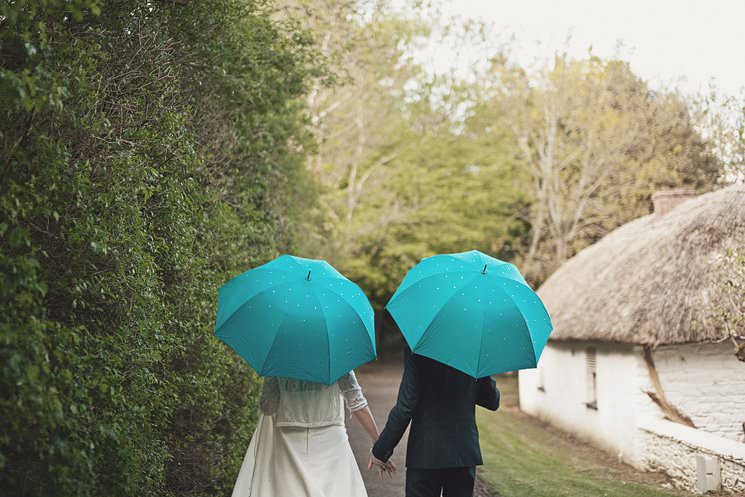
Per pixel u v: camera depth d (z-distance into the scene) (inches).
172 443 218.8
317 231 732.0
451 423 159.8
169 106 223.5
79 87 157.6
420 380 161.0
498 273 162.2
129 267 169.9
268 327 155.8
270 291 160.6
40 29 142.9
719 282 378.9
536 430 596.7
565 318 550.3
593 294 519.5
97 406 154.7
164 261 209.2
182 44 247.6
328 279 164.2
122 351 165.0
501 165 1108.5
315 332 154.9
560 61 1043.3
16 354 118.1
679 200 583.8
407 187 1077.8
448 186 1114.1
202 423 230.5
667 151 934.4
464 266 163.3
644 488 346.0
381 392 748.0
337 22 488.1
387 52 860.6
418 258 1062.4
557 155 1092.5
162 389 193.5
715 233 411.8
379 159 1135.6
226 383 261.9
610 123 983.0
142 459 174.1
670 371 423.2
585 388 527.5
